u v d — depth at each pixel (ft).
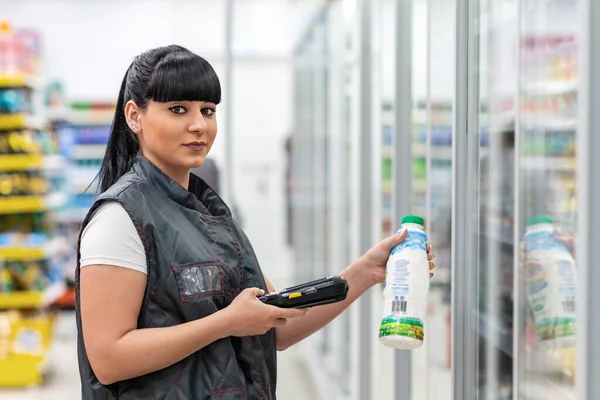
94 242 4.24
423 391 7.50
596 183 3.61
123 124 4.80
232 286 4.58
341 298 4.24
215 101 4.63
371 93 10.05
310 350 16.58
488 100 5.78
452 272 5.97
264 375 4.70
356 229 10.27
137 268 4.24
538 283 4.92
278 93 25.36
